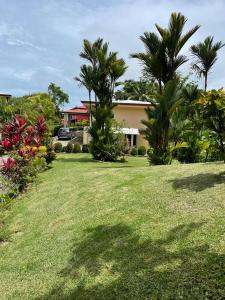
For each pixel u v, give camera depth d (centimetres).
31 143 1197
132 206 625
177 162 1418
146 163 1844
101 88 1909
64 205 760
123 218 576
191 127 1236
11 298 415
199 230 453
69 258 482
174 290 345
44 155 1295
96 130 1942
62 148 2762
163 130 1248
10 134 1090
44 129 1441
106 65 1866
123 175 937
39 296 406
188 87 1983
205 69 2211
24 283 446
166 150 1248
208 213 503
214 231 440
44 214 730
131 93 5559
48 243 557
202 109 727
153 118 1241
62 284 418
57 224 641
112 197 720
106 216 608
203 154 1238
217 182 652
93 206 690
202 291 333
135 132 2989
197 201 565
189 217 506
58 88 7156
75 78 1930
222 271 352
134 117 3139
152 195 661
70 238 552
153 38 1341
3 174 987
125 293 363
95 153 1947
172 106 1214
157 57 1333
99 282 398
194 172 788
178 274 367
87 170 1227
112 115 1959
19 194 962
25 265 496
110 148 1928
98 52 1853
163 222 514
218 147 793
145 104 3056
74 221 632
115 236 511
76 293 391
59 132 4372
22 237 621
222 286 332
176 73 1402
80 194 819
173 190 659
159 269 387
